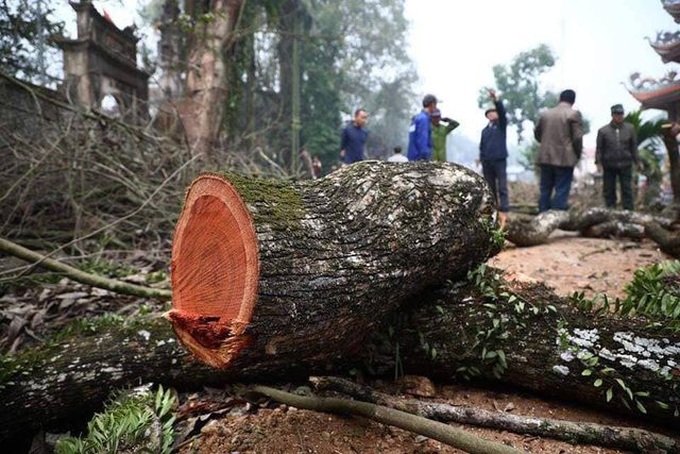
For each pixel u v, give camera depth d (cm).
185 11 883
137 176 527
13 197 461
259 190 173
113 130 565
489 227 247
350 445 183
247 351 157
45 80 586
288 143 1714
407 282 207
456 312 230
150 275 397
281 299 156
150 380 222
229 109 998
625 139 659
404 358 233
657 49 575
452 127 684
